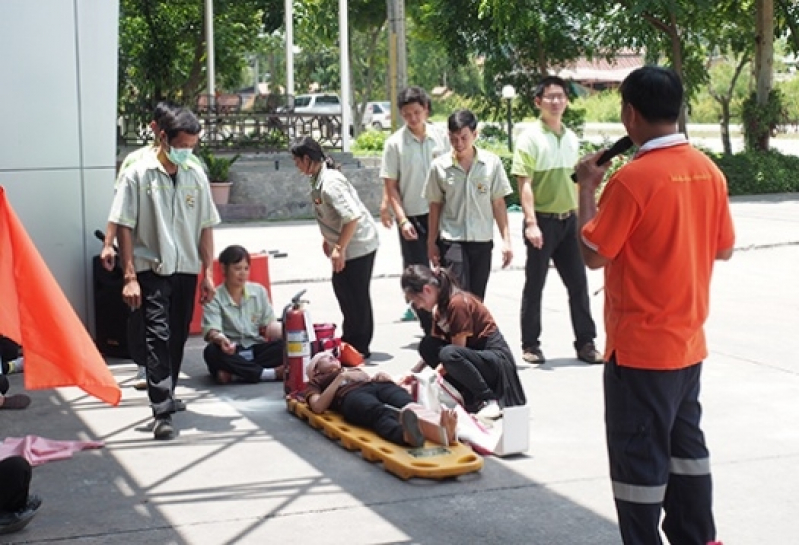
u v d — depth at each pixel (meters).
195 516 5.16
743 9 24.72
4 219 5.02
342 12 19.67
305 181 18.20
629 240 4.07
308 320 6.99
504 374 6.46
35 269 5.05
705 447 4.33
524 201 7.91
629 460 4.13
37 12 8.17
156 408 6.40
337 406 6.48
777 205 19.77
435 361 6.80
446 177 7.92
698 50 24.58
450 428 5.87
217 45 25.95
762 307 10.48
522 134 7.98
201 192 6.67
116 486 5.59
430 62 52.19
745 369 8.02
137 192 6.46
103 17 8.35
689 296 4.09
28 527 5.02
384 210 8.92
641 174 4.03
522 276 12.30
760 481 5.62
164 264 6.46
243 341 7.78
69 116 8.34
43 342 5.07
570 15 23.28
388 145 8.64
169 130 6.46
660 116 4.10
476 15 24.09
